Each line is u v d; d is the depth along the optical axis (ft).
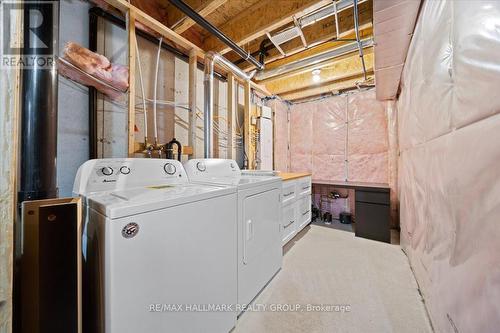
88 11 5.00
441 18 3.50
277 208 6.27
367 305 4.86
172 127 6.91
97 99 5.15
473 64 2.45
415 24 4.97
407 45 5.79
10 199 2.05
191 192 3.56
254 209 5.03
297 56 9.11
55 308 2.38
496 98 2.04
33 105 2.72
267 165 11.14
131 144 5.04
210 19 7.21
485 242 2.20
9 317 2.02
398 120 9.38
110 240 2.44
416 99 5.30
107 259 2.47
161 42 6.17
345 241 8.90
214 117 8.52
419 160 5.16
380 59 6.46
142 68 6.10
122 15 5.31
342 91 12.21
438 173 3.71
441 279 3.58
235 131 9.03
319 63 8.34
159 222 2.89
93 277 2.84
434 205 3.97
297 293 5.31
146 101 6.18
